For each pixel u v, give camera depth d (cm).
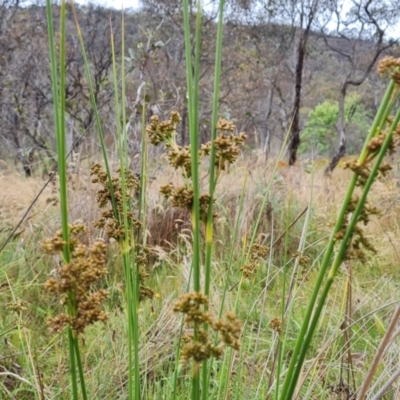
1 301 224
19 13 909
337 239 56
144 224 89
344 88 810
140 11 898
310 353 188
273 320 100
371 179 52
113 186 82
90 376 167
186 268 251
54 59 55
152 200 330
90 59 842
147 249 85
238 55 888
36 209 351
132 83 579
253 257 111
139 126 331
